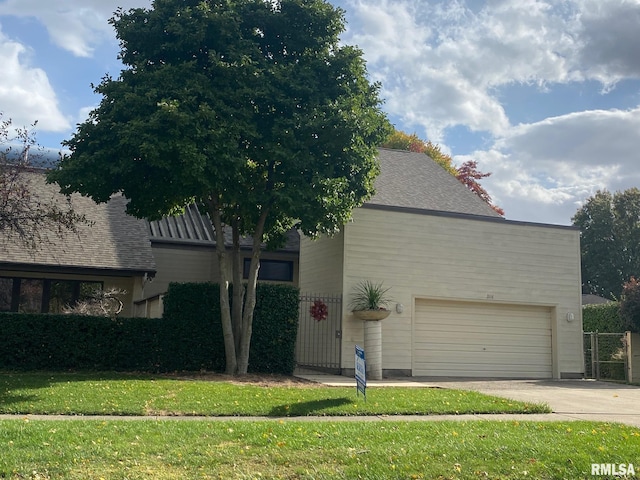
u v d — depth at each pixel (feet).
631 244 142.41
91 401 34.32
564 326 68.13
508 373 65.67
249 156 48.80
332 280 62.90
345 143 49.93
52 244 60.70
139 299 65.87
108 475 20.20
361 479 20.74
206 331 53.78
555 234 69.05
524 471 22.04
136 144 44.62
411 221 63.52
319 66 51.52
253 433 26.35
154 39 50.72
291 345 55.88
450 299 63.98
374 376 57.36
